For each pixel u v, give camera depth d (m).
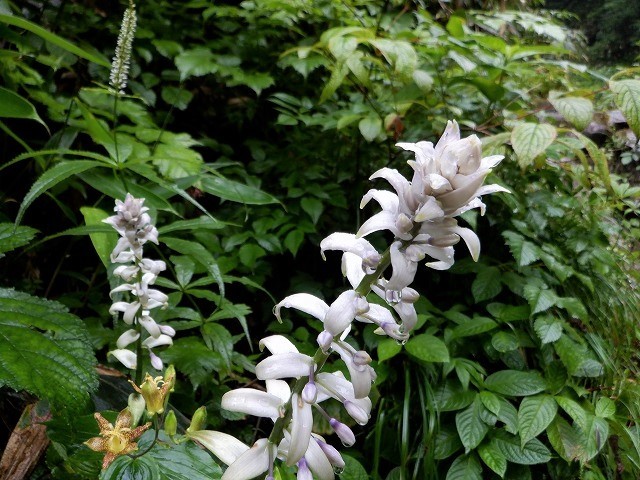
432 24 1.04
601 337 0.90
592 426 0.74
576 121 0.78
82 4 1.10
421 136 0.95
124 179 0.64
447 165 0.26
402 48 0.83
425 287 0.98
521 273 0.90
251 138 1.20
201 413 0.38
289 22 1.09
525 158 0.74
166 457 0.38
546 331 0.79
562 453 0.75
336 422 0.32
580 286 0.93
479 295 0.85
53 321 0.41
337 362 0.78
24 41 0.75
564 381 0.80
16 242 0.48
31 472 0.45
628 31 3.23
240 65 1.14
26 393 0.53
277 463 0.45
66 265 0.88
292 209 0.95
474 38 0.97
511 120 0.95
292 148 1.07
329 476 0.32
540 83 1.10
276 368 0.30
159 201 0.66
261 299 0.98
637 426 0.84
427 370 0.82
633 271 1.08
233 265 0.84
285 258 1.01
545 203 0.93
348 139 1.04
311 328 0.93
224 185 0.73
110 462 0.35
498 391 0.77
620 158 1.53
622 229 1.14
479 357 0.87
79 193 0.89
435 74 1.04
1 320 0.39
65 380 0.37
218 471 0.38
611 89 0.78
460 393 0.78
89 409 0.46
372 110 0.96
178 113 1.17
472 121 1.02
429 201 0.26
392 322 0.30
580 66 0.92
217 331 0.65
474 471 0.72
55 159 0.73
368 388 0.30
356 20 1.03
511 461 0.75
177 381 0.69
